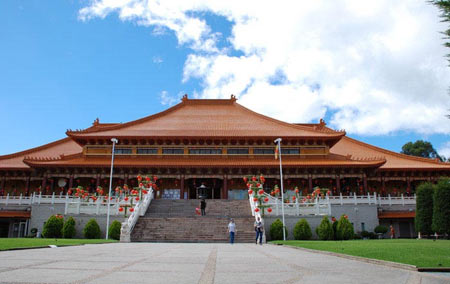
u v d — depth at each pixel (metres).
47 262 14.00
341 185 65.12
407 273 12.16
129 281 10.03
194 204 51.19
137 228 39.06
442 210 37.97
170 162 62.59
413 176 66.25
